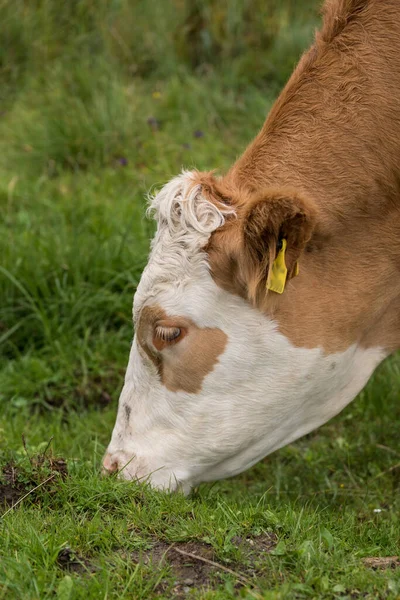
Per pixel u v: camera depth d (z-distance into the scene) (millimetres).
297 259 4121
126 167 8828
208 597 3541
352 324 4543
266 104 9336
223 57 10117
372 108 4465
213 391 4504
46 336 6926
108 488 4375
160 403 4598
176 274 4379
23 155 9062
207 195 4402
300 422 4734
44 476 4457
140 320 4500
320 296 4441
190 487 4711
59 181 8734
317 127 4523
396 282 4637
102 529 4004
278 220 3936
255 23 10266
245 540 3959
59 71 9859
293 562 3779
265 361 4457
